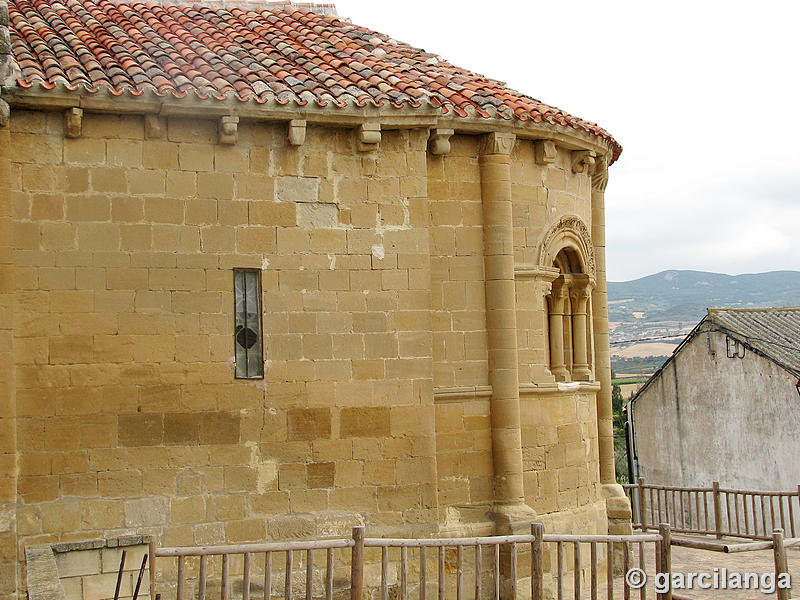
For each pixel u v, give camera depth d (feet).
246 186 46.68
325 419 47.29
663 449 113.19
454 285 52.11
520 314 54.39
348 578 46.83
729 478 106.22
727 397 107.14
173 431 44.91
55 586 34.37
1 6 41.96
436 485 49.08
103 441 43.83
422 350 49.16
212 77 47.16
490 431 52.34
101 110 43.88
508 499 51.70
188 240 45.62
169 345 45.09
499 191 52.49
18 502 42.39
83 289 43.93
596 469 59.47
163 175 45.34
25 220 43.21
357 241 48.44
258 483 45.98
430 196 51.93
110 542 43.09
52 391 43.24
